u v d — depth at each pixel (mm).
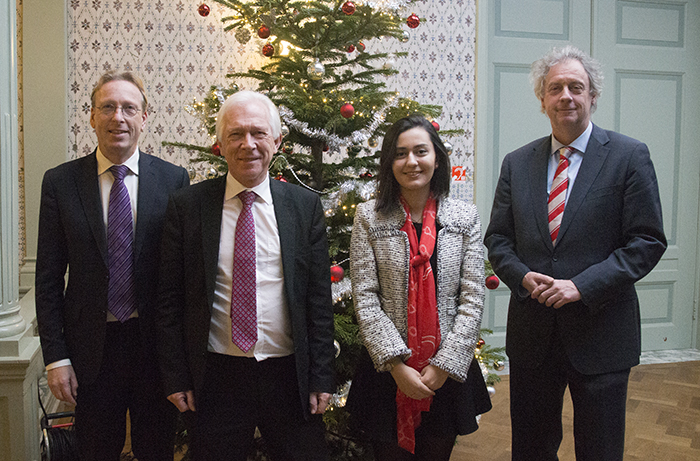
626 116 3885
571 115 1617
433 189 1633
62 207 1564
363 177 2270
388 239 1581
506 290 3811
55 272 1573
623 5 3820
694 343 4070
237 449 1450
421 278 1535
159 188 1659
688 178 3996
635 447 2480
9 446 1978
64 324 1588
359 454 2176
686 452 2432
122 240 1586
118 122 1560
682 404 3008
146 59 3365
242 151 1400
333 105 2119
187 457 2189
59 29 3230
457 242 1580
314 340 1514
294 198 1533
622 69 3846
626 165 1585
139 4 3342
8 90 1996
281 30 2219
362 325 1541
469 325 1499
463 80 3697
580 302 1574
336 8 2057
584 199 1598
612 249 1593
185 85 3408
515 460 1737
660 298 4035
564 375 1677
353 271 1616
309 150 2760
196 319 1435
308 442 1474
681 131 3959
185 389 1446
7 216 2010
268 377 1460
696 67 3943
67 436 1966
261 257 1456
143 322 1584
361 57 2324
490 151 3785
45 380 2719
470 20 3684
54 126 3250
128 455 2340
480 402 1598
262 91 2369
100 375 1571
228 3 2279
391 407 1556
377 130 2271
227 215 1474
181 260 1483
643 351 4023
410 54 3605
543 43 3789
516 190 1748
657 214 1546
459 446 2535
